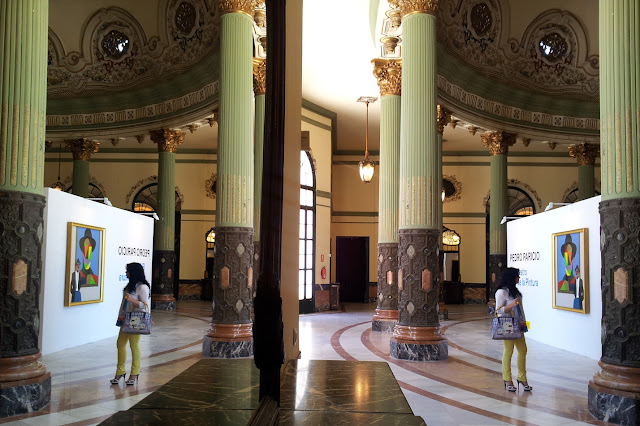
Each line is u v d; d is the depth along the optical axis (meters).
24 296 5.27
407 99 9.20
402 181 9.21
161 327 12.75
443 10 12.76
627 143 5.55
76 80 17.02
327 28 12.05
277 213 2.44
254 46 12.17
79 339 9.88
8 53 5.31
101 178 21.78
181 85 15.89
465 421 5.29
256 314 2.38
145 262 13.07
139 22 15.92
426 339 8.74
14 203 5.26
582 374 7.71
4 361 5.08
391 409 2.42
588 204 9.20
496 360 8.80
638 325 5.36
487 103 15.31
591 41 15.77
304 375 3.10
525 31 15.18
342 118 19.19
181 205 22.09
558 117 16.50
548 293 10.88
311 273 17.89
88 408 5.30
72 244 9.43
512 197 22.16
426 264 8.93
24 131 5.36
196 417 1.93
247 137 9.42
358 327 13.52
